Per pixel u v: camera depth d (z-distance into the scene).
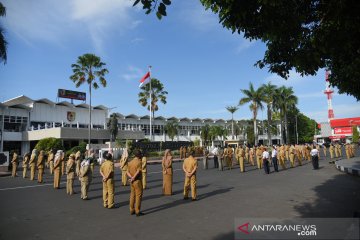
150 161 31.95
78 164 15.54
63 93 48.28
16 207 8.54
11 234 5.88
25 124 44.72
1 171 21.83
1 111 42.12
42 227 6.35
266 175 16.16
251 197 9.27
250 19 5.91
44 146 30.78
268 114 52.81
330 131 92.62
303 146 27.92
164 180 10.42
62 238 5.57
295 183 12.34
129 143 35.28
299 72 6.60
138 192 7.28
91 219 6.99
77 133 41.06
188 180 9.34
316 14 6.14
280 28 5.77
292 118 83.38
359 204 7.73
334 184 11.65
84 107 52.09
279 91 53.88
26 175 19.47
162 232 5.78
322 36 6.00
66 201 9.48
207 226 6.11
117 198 9.84
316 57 6.12
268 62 7.18
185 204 8.54
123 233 5.80
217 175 16.84
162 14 4.55
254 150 26.09
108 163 8.38
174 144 42.50
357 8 5.37
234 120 80.19
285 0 5.38
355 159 24.55
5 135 41.78
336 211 7.00
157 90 52.22
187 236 5.48
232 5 5.58
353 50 6.43
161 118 64.62
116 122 45.28
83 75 38.03
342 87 9.47
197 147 41.12
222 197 9.48
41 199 9.90
